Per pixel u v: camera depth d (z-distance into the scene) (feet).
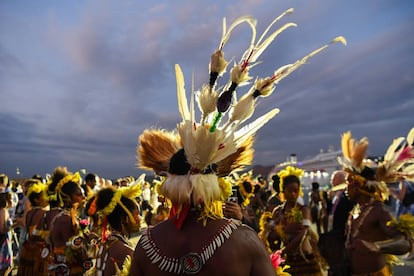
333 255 11.26
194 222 4.50
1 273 18.37
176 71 5.29
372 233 10.68
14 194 27.78
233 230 4.43
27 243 14.44
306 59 4.73
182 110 5.10
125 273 5.77
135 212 8.89
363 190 10.93
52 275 12.23
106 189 8.98
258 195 30.22
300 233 13.53
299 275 13.37
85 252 11.80
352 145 11.53
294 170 14.76
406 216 10.16
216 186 4.46
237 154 5.12
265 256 4.42
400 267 19.81
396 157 11.08
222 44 4.78
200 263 4.17
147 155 5.19
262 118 5.19
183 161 4.66
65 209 13.12
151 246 4.57
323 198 19.90
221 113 4.53
